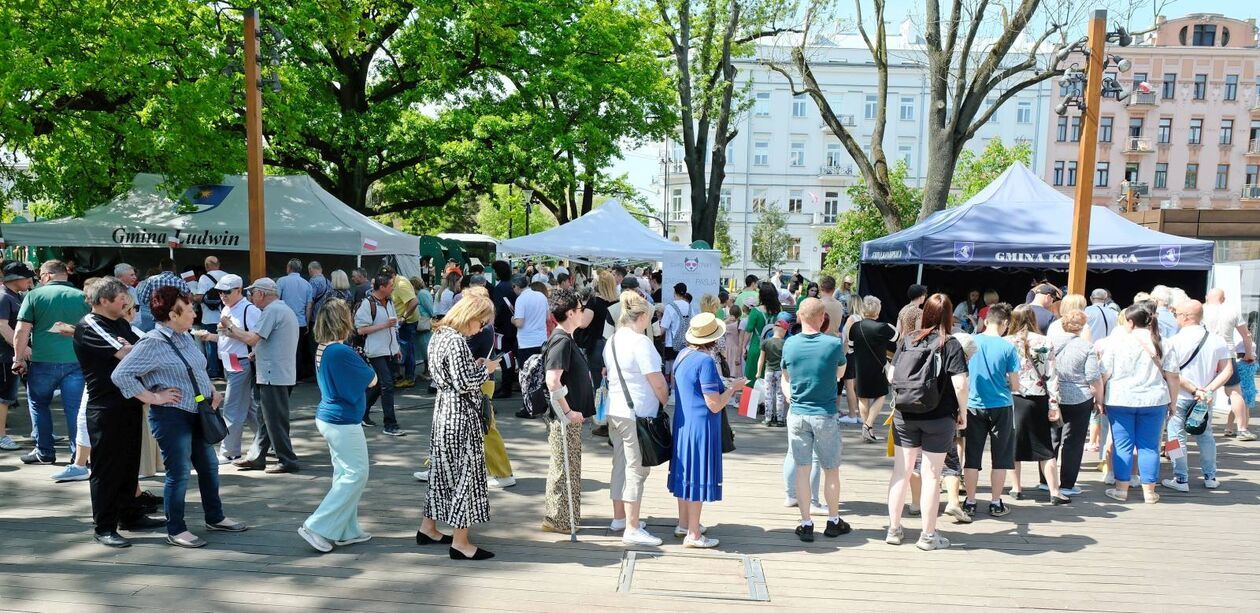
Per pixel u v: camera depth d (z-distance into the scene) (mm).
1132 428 6469
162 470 6680
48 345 6566
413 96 18266
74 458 6574
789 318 9273
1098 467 7523
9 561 4629
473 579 4535
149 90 11500
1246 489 6852
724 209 49094
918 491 5973
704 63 22938
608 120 20469
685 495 5066
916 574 4820
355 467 4977
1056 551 5281
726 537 5410
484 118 17531
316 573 4566
